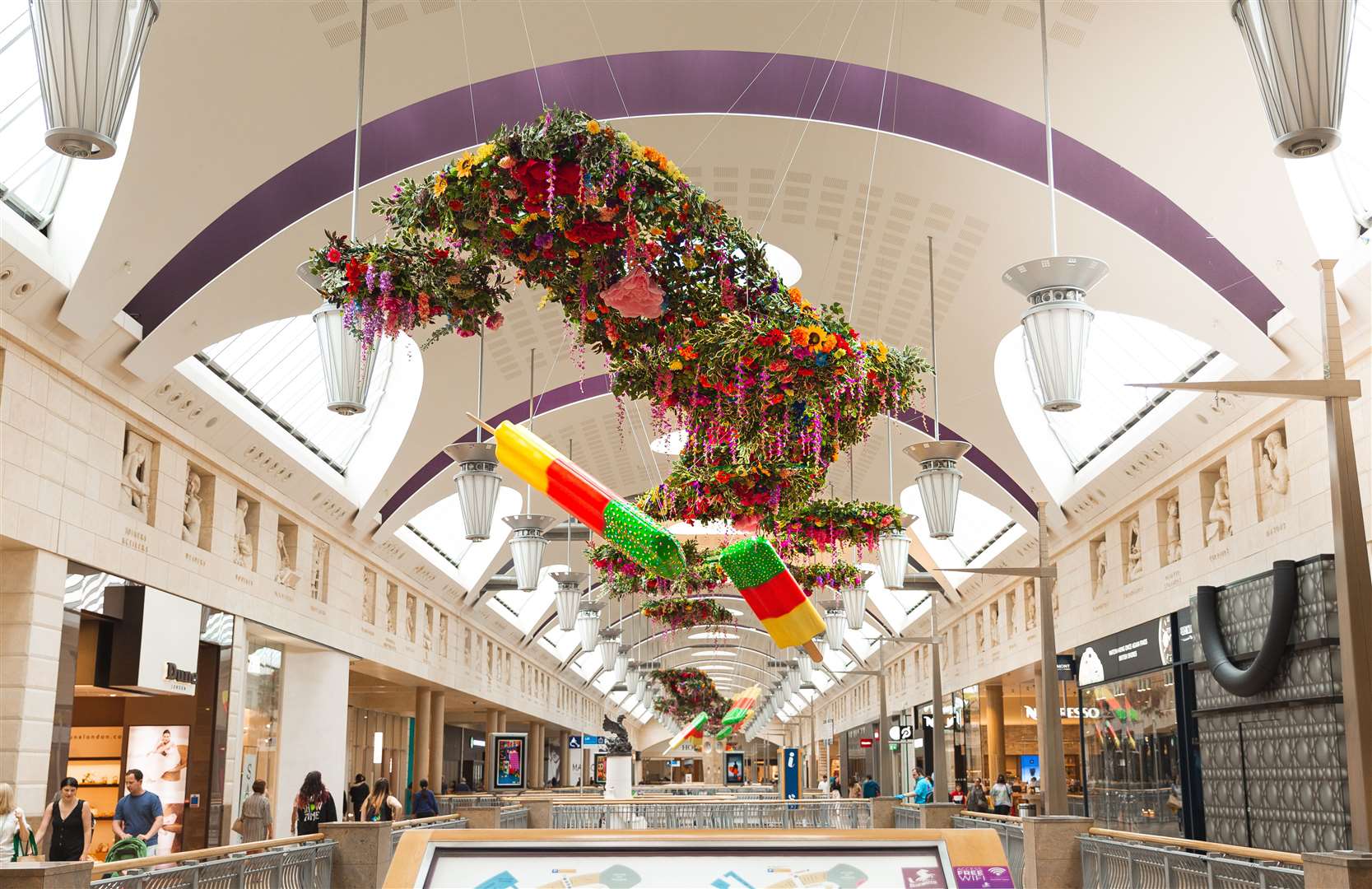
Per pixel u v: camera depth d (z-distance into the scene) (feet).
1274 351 41.91
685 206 19.22
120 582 42.29
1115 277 43.80
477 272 20.95
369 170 42.88
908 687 134.72
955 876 12.30
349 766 110.52
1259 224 37.42
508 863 12.36
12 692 35.53
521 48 35.81
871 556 64.34
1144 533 59.98
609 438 77.20
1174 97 34.71
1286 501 44.70
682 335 20.88
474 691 106.83
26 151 34.47
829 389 21.49
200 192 36.70
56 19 14.55
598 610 71.51
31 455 36.24
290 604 60.44
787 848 12.54
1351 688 19.98
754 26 36.19
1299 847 40.91
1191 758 52.49
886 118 42.22
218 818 51.01
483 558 95.14
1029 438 65.62
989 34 34.63
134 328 40.75
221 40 32.24
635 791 122.31
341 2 32.12
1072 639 71.87
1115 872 34.73
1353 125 34.96
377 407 65.31
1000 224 44.27
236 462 53.36
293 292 44.37
